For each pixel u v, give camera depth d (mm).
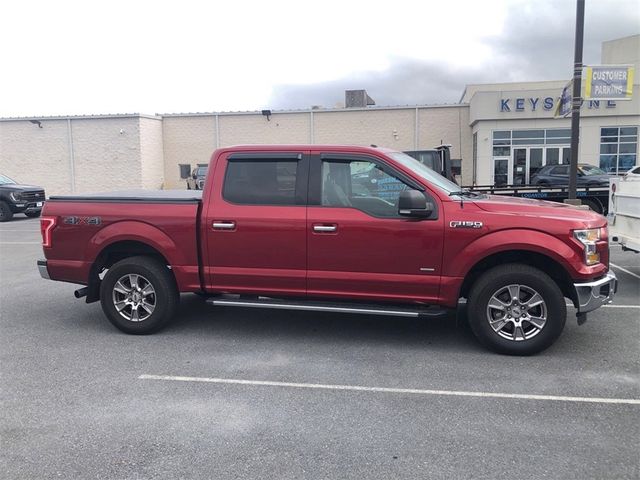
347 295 5559
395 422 3941
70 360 5297
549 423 3906
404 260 5355
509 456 3467
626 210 8469
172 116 34094
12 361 5277
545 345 5219
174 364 5160
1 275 9688
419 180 5387
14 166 33219
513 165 29859
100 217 6039
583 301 5133
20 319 6801
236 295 6031
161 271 5988
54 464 3424
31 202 20844
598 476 3240
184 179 34438
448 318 6676
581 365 5035
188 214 5824
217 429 3859
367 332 6121
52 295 8117
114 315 6094
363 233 5402
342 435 3758
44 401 4348
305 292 5656
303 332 6133
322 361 5211
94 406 4250
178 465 3396
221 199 5785
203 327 6344
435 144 32344
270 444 3641
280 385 4637
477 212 5258
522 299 5266
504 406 4191
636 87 28578
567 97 14438
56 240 6180
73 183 32812
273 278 5676
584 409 4129
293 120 33125
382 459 3445
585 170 22094
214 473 3307
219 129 33812
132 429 3869
